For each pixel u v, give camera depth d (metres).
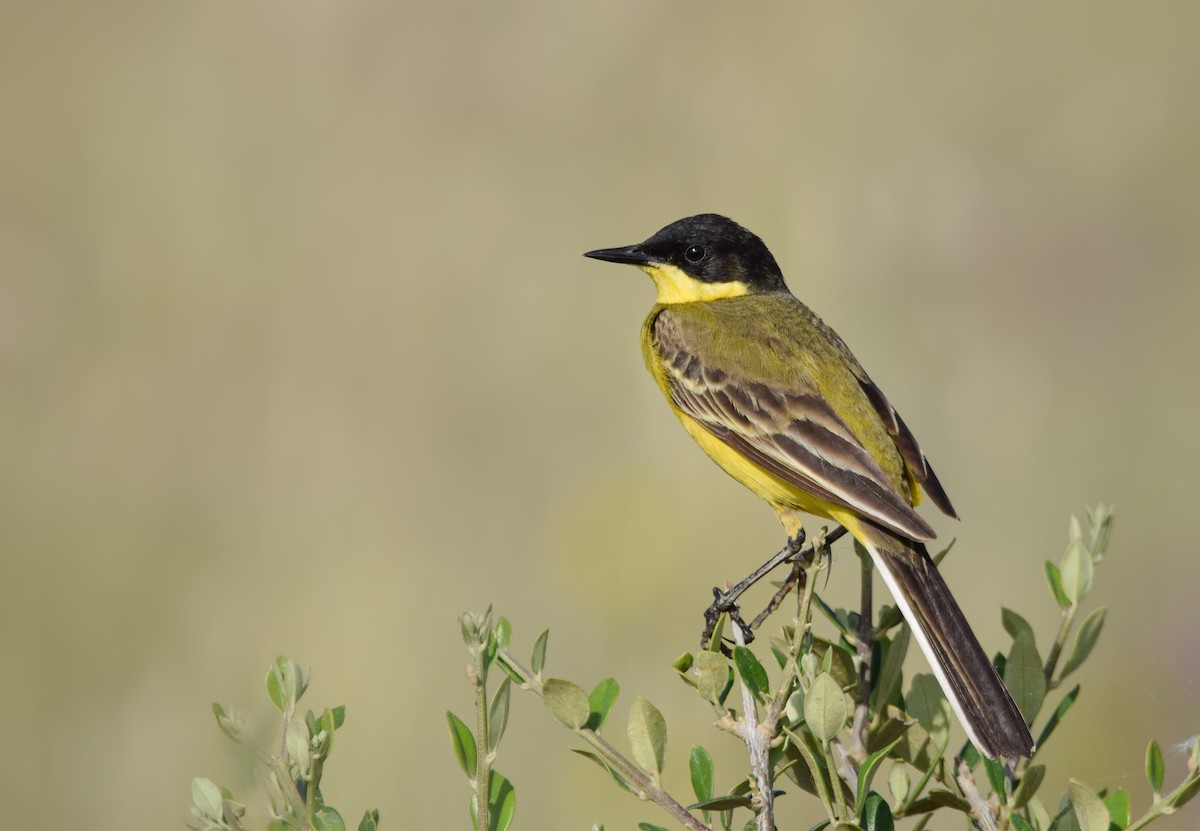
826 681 6.04
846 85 16.06
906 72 16.20
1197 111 16.52
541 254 15.58
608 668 11.77
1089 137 16.19
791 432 9.24
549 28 16.25
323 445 14.59
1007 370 14.70
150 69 16.62
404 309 15.35
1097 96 16.47
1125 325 15.17
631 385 14.52
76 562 13.23
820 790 6.33
